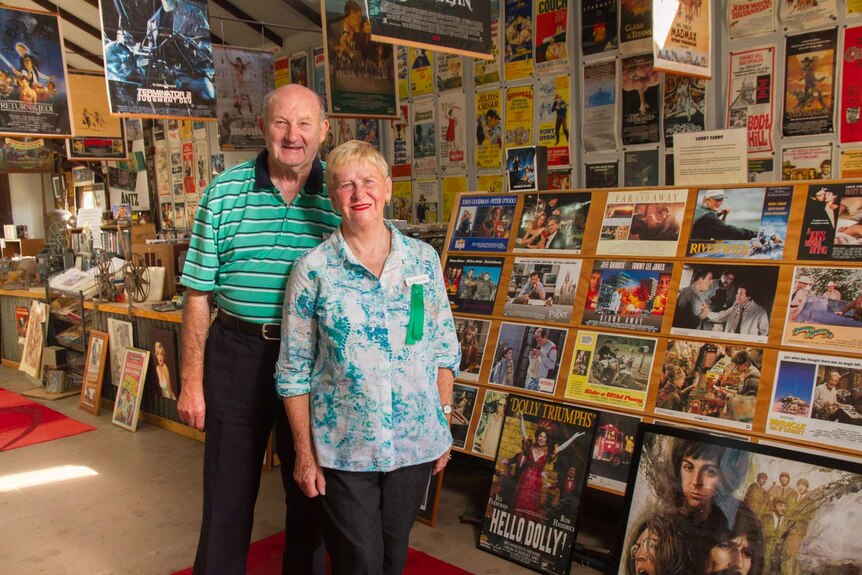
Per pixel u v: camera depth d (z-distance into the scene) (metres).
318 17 6.89
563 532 2.81
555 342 3.13
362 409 1.91
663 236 3.00
